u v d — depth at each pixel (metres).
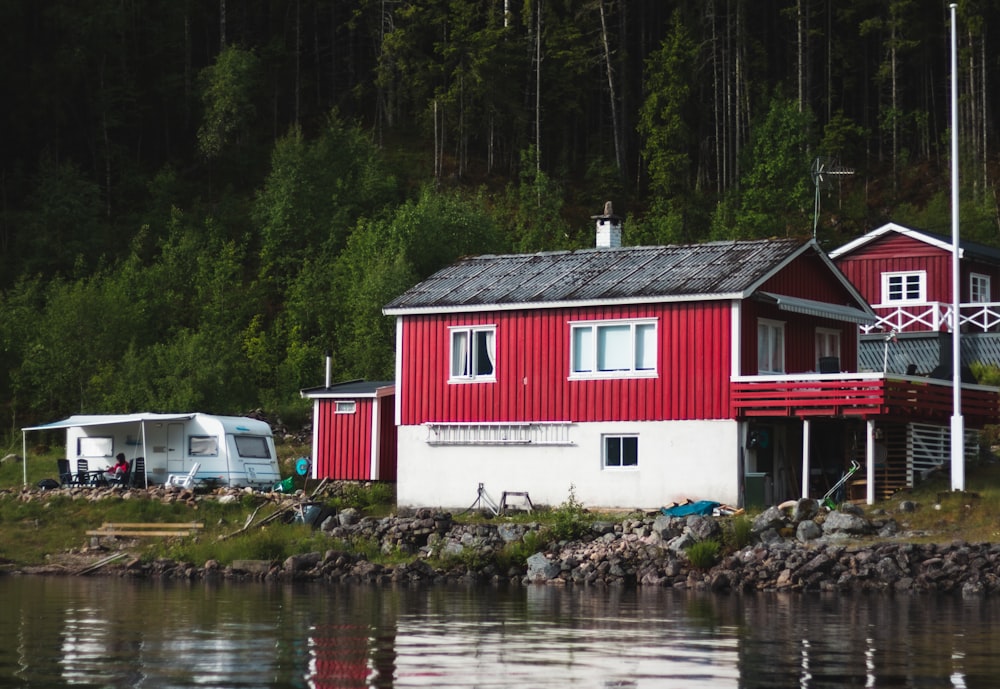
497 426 99.31
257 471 114.19
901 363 132.00
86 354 167.50
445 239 191.38
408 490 102.38
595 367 96.38
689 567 77.44
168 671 41.72
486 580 79.69
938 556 73.81
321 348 176.88
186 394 151.50
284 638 49.94
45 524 101.75
